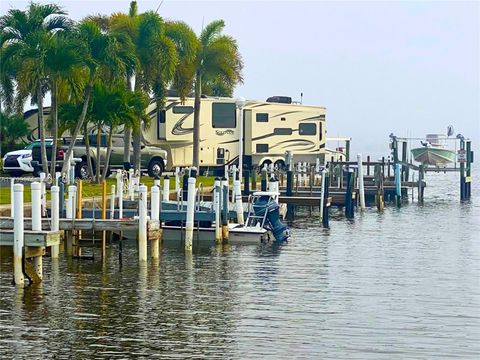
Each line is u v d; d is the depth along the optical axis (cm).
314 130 8225
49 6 5603
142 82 6750
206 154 7638
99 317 2925
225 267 3878
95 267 3781
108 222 3778
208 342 2655
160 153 7150
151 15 6706
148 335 2722
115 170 6819
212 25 7606
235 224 4859
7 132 7681
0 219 3591
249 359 2502
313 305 3139
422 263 4119
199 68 7550
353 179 6462
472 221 6131
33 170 6462
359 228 5603
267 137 7938
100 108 5978
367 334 2756
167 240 4591
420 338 2717
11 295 3200
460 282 3619
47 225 3862
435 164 10906
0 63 5462
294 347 2611
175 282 3509
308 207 7081
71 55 5403
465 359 2519
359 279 3656
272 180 5500
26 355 2519
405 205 7531
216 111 7681
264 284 3509
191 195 4222
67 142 6806
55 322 2852
